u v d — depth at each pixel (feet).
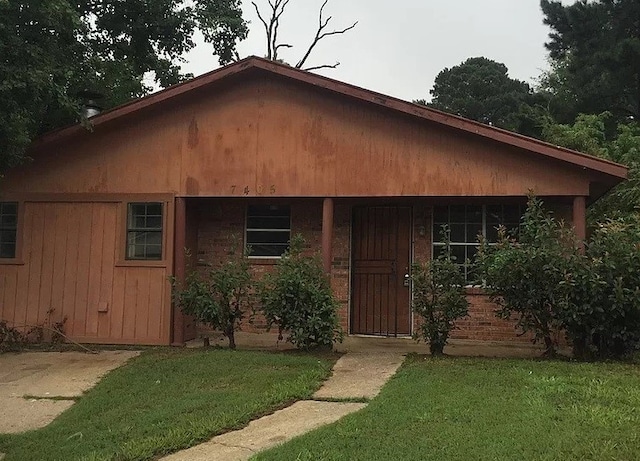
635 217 35.76
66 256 35.68
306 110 34.47
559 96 91.20
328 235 34.01
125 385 25.22
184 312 31.99
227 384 24.48
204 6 58.03
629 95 85.81
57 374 28.07
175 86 34.35
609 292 27.25
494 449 15.89
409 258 37.11
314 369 26.37
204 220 39.37
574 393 21.16
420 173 33.14
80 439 19.43
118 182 35.65
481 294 35.63
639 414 18.56
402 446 16.52
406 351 31.81
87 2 49.83
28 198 36.06
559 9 90.99
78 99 36.68
